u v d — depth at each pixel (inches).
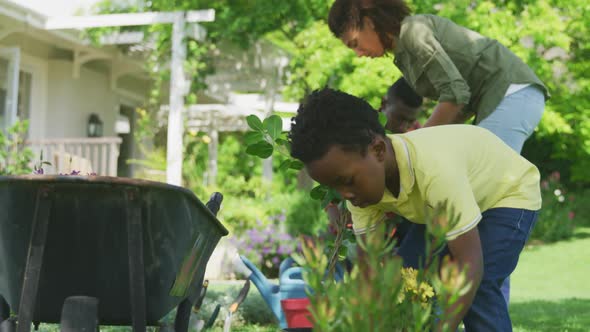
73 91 497.4
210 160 627.8
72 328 74.9
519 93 122.9
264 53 479.8
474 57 122.0
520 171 94.6
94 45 446.3
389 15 122.2
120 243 77.1
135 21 411.5
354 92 433.4
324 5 453.1
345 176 76.1
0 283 81.3
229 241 363.3
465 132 92.7
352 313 46.3
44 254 77.4
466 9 475.2
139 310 75.9
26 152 326.0
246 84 541.3
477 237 81.0
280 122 93.4
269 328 174.4
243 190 531.5
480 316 91.2
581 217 692.7
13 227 76.8
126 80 576.7
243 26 448.5
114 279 78.4
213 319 112.4
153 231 77.4
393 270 46.9
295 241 364.8
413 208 87.9
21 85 462.3
